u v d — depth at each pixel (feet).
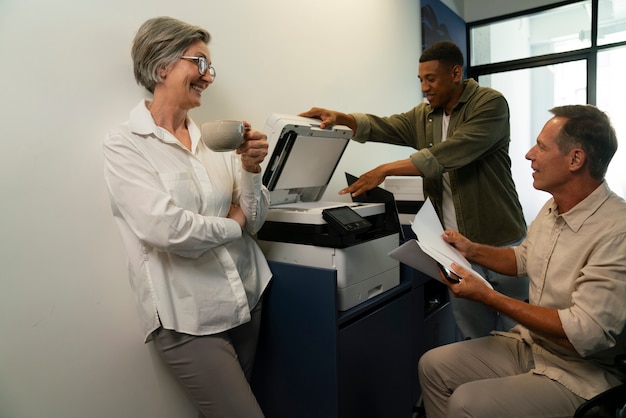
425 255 3.72
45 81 3.49
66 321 3.69
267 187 4.69
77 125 3.71
